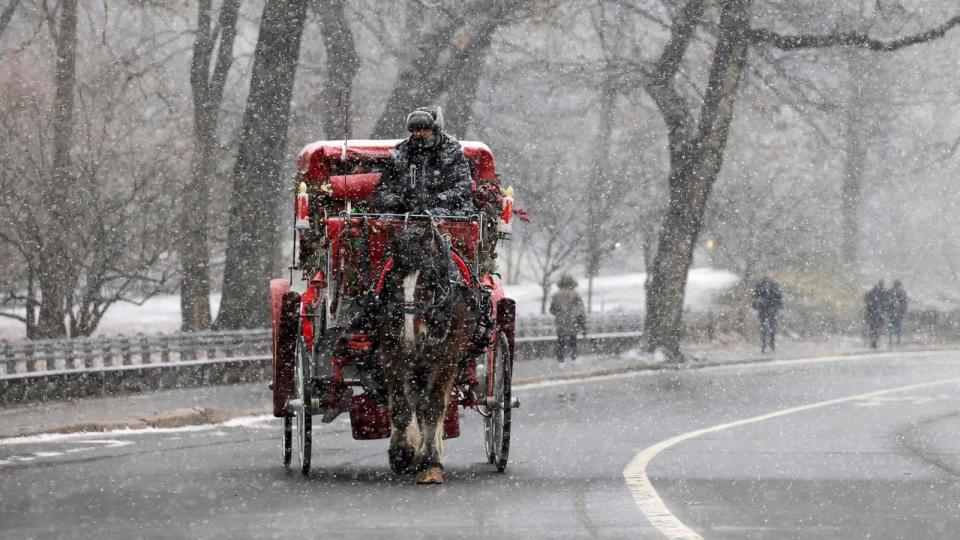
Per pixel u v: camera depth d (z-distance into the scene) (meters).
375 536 25.34
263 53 82.00
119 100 87.12
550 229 125.75
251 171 82.00
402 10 101.69
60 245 75.06
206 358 73.38
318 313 34.72
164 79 112.06
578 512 28.66
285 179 117.94
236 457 41.44
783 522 27.59
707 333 121.19
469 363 34.78
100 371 63.22
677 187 98.19
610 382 78.75
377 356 32.81
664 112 99.00
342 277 33.31
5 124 80.94
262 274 82.12
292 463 39.84
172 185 87.38
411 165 34.25
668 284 97.75
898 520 28.03
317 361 35.25
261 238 81.88
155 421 52.25
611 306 151.38
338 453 42.84
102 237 75.56
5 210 76.44
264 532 25.86
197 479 35.22
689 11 97.50
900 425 53.47
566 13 103.38
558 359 91.31
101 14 108.38
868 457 41.84
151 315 127.50
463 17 91.94
